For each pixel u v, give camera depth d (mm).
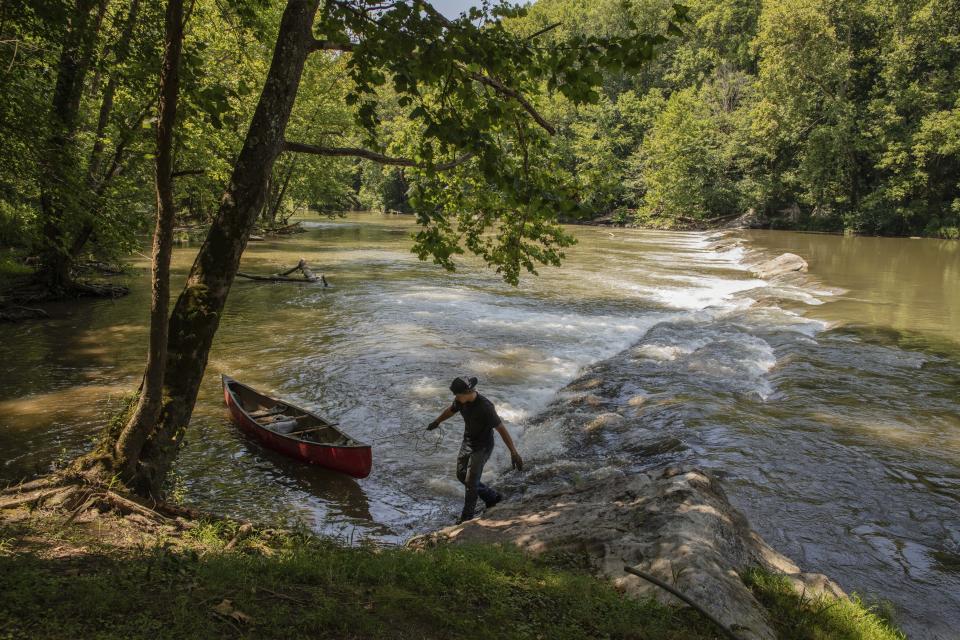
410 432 9172
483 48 5199
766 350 13453
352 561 4492
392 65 5145
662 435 8688
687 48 75438
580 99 5266
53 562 4035
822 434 8852
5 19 9703
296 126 33219
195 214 31312
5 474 7285
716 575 4297
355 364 12219
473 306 18250
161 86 4984
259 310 17328
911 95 48281
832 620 4258
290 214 45031
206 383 11102
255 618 3404
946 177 51062
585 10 85625
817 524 6457
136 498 5539
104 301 18250
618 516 5453
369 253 32188
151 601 3500
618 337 15008
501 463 8406
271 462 8164
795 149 57094
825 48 48125
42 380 11000
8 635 2975
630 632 3729
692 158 58188
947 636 4750
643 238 47094
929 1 47469
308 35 6148
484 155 5512
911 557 5910
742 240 39688
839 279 24531
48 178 11391
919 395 10633
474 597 4004
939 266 29719
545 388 11258
